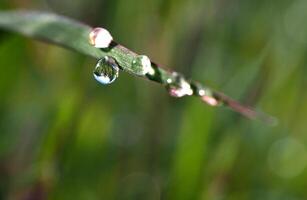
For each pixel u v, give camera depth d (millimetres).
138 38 161
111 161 147
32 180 125
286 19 176
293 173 160
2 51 143
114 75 90
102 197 141
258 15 172
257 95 148
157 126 157
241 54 166
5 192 137
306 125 168
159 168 149
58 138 128
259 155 156
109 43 90
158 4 159
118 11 158
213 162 137
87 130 141
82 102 138
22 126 148
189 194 130
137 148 154
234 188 144
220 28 160
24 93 152
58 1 165
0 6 151
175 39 161
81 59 142
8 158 143
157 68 94
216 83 151
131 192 145
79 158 136
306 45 171
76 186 135
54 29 104
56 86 148
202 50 154
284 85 162
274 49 166
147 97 160
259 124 158
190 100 134
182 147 131
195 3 160
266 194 150
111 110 153
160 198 136
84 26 101
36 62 152
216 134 139
